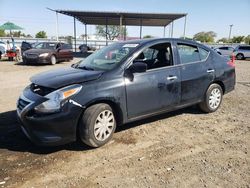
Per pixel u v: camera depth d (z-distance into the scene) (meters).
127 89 4.30
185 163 3.69
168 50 5.02
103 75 4.16
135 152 4.02
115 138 4.51
